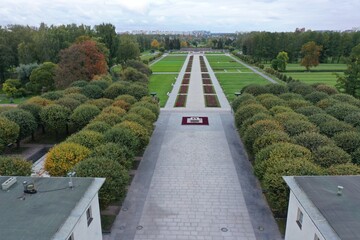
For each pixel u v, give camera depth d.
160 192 20.86
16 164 18.36
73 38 79.12
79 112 30.48
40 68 60.69
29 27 90.50
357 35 106.62
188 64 100.81
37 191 13.05
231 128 34.81
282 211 18.17
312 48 86.44
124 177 17.47
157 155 27.14
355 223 10.57
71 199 12.38
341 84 52.53
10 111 29.33
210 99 48.94
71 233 10.95
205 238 16.33
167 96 51.81
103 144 20.88
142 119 27.42
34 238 9.95
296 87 41.38
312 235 11.79
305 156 18.45
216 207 19.11
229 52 165.12
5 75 73.94
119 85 40.94
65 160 18.78
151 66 95.75
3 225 10.59
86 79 54.78
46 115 30.56
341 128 24.09
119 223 17.53
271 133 22.06
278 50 110.56
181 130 34.16
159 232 16.78
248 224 17.45
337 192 12.58
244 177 23.00
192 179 22.70
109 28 82.38
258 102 33.03
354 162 20.16
